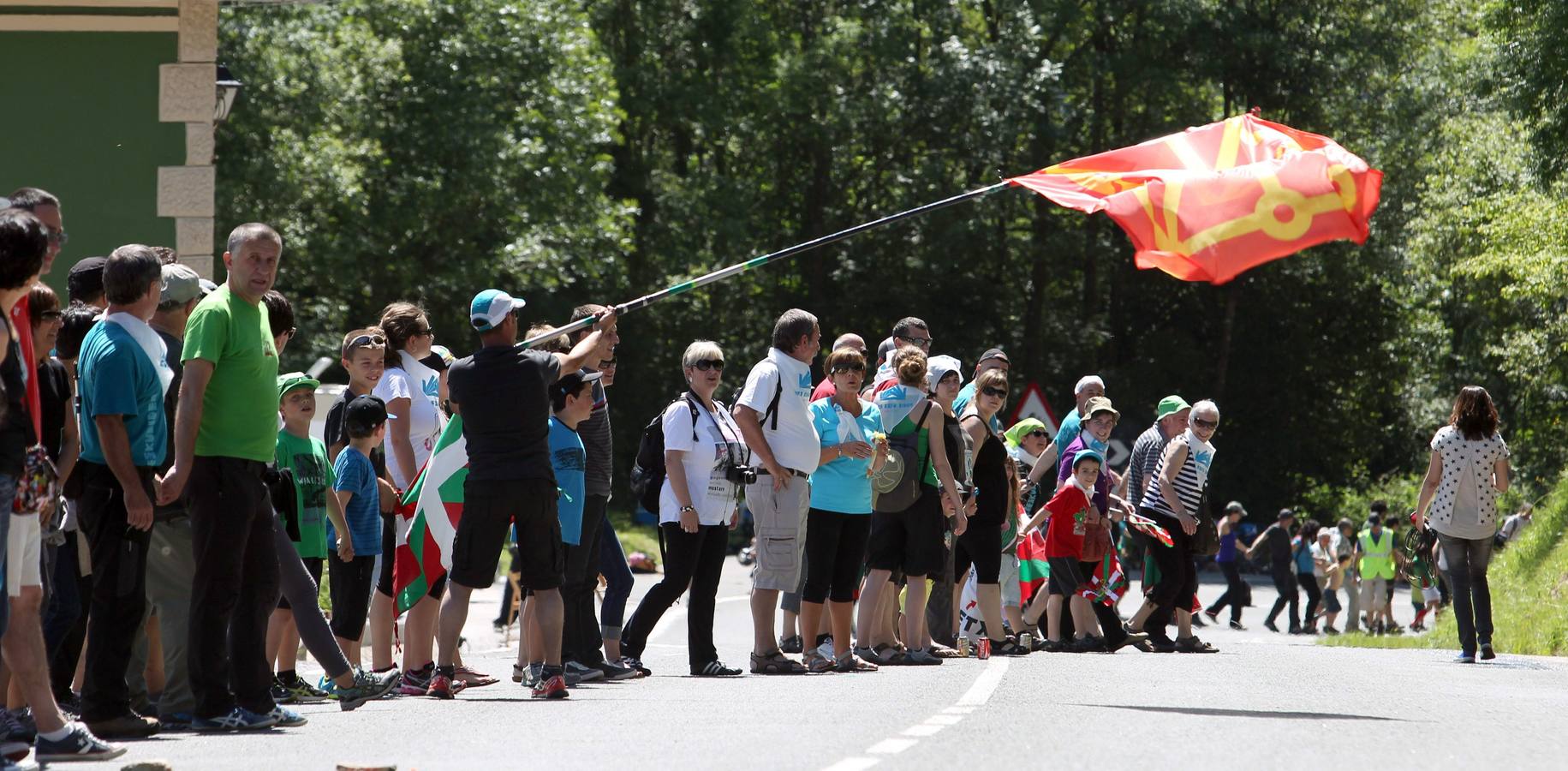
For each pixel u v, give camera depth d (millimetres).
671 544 38719
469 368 31422
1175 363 182500
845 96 172375
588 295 172875
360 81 135625
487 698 32719
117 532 26484
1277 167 32281
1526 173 113000
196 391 26531
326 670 30609
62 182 55969
